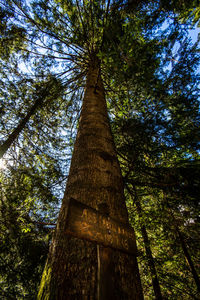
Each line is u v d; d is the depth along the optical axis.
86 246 0.94
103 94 3.28
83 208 0.77
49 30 4.67
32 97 4.70
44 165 5.31
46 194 4.13
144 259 3.78
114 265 0.87
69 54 5.18
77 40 4.67
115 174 1.51
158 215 3.22
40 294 0.83
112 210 1.12
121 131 2.86
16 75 4.83
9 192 3.74
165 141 2.66
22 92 4.54
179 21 2.63
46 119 5.43
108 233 0.79
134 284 0.85
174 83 2.53
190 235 3.49
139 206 3.79
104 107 2.77
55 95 5.34
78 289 0.76
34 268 3.41
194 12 2.52
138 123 2.54
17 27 4.36
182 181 2.35
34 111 4.92
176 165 2.47
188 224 3.28
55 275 0.85
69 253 0.93
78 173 1.45
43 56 5.07
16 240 3.47
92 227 0.74
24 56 4.89
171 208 3.01
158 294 4.01
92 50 5.21
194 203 2.44
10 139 4.47
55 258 0.95
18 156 4.93
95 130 2.04
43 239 3.86
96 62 4.78
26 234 3.59
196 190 2.28
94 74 4.04
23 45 4.74
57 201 4.35
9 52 4.66
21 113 4.59
